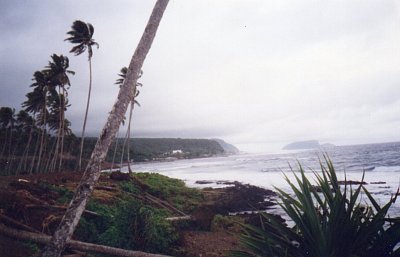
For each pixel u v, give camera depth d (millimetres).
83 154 106438
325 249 2561
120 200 14555
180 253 10047
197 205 20312
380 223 2449
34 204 9992
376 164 59500
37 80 45438
